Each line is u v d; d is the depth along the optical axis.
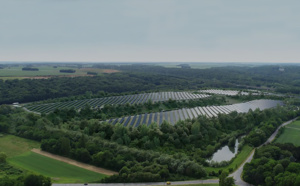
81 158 160.88
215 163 162.00
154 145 184.12
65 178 138.75
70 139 184.38
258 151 164.50
